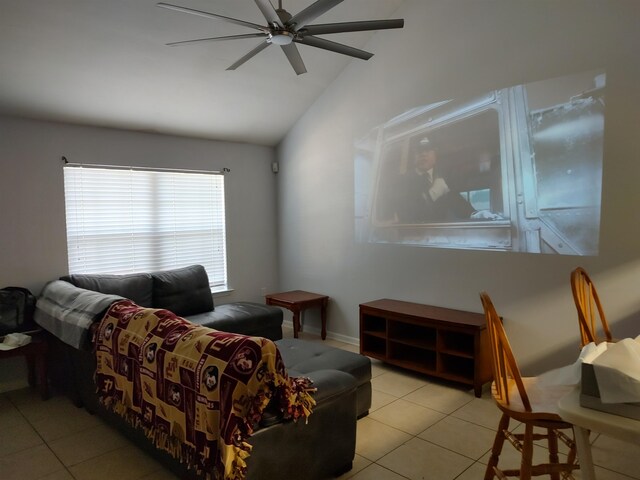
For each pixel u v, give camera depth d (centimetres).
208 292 429
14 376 346
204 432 169
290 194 516
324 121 464
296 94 450
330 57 414
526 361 319
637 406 104
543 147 303
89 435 265
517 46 313
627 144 267
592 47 279
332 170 459
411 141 384
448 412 288
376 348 389
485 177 335
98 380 246
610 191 275
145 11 301
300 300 448
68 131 376
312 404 192
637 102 263
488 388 327
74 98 352
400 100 391
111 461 237
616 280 275
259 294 525
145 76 356
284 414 182
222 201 491
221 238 493
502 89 322
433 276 374
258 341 172
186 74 369
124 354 221
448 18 352
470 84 341
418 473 220
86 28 299
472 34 338
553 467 161
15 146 349
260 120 470
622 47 267
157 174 439
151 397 201
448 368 337
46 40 297
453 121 353
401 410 292
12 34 285
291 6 338
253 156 513
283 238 530
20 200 352
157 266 443
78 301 285
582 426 109
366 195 426
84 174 391
